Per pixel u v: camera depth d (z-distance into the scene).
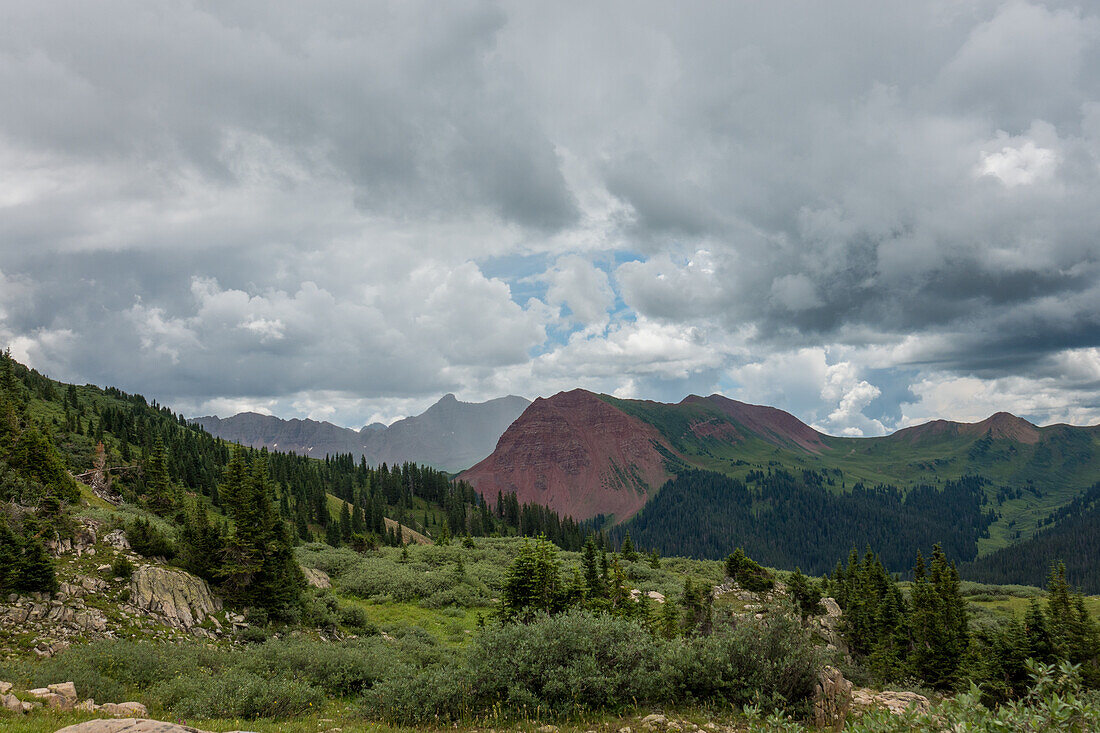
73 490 43.69
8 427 43.44
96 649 20.78
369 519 143.00
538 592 37.50
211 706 15.95
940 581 52.88
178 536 40.84
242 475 40.91
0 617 24.59
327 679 22.25
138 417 167.75
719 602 57.06
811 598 60.16
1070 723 6.09
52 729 10.88
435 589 53.88
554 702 13.57
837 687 14.48
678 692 13.91
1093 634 46.66
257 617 35.66
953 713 6.67
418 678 14.99
